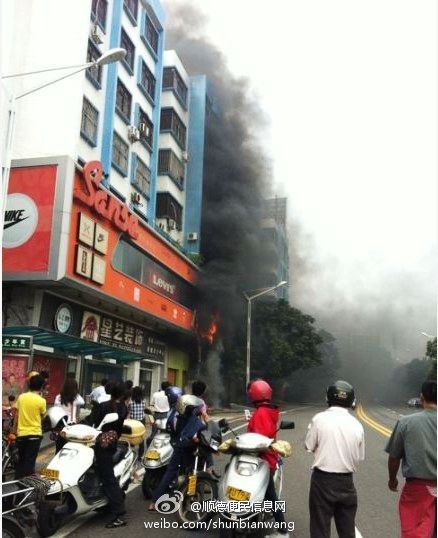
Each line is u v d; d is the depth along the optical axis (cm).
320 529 433
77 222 1948
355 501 441
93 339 2288
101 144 2384
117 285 2278
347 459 440
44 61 2142
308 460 1099
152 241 2772
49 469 561
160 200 3294
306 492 786
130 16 2728
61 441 714
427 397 421
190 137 3766
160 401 1093
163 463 698
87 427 614
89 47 2275
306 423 2309
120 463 664
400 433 422
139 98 2855
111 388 646
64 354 1981
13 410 805
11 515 458
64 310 2058
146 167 2945
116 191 2548
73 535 552
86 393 2192
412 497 410
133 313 2627
